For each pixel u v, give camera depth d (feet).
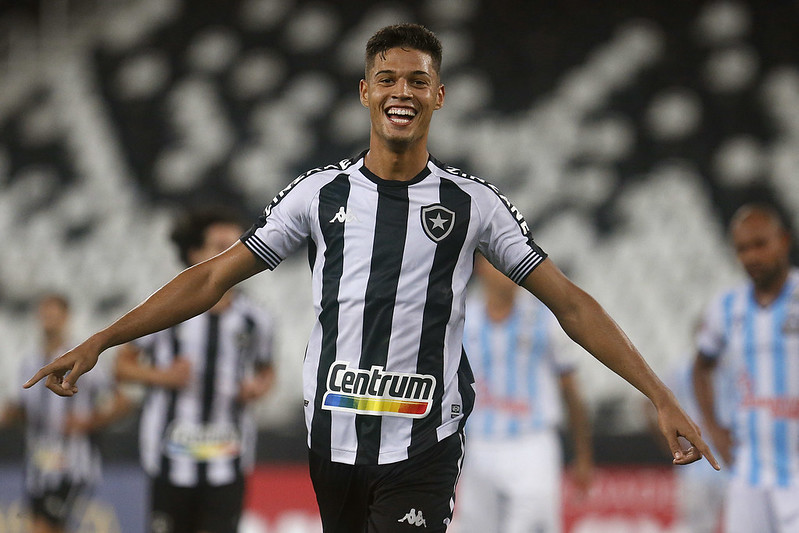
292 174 132.05
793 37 138.21
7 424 77.20
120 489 76.89
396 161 29.35
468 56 139.85
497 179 126.52
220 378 58.85
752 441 51.16
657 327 108.47
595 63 138.82
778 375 50.47
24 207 127.65
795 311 50.24
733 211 125.08
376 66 29.09
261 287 109.29
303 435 82.43
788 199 125.70
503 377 63.98
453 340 29.78
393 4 145.69
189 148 134.82
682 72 137.28
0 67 142.92
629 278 114.01
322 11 146.20
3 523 78.84
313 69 142.10
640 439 77.77
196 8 147.23
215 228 60.18
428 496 29.27
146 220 125.39
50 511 75.87
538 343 63.93
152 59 143.54
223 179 131.85
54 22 146.10
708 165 129.08
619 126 132.26
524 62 139.13
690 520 72.59
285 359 102.99
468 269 29.89
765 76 135.95
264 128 136.67
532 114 133.59
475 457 64.44
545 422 64.13
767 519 50.78
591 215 123.03
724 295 53.26
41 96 140.67
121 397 75.46
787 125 132.05
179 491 58.39
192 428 58.39
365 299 28.96
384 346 28.96
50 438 75.61
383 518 29.30
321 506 31.09
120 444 86.02
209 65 143.02
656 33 140.26
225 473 58.65
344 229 29.30
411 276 28.99
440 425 29.43
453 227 29.27
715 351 53.57
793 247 121.29
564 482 75.77
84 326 111.65
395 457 29.04
